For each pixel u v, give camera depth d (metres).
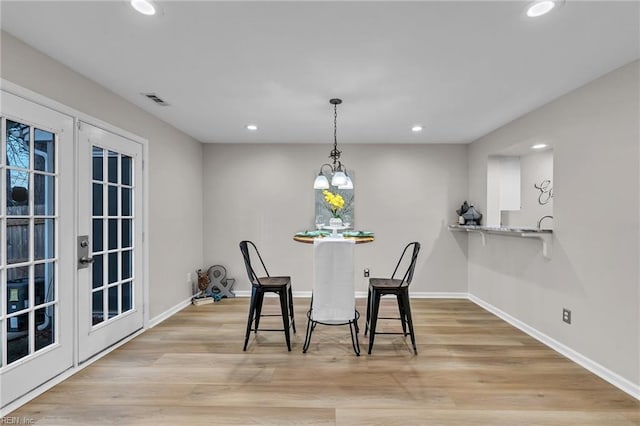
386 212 4.70
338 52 2.11
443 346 2.95
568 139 2.73
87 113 2.53
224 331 3.32
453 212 4.68
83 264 2.51
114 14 1.72
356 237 3.05
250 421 1.88
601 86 2.41
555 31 1.85
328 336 3.20
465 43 1.99
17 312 2.02
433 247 4.69
